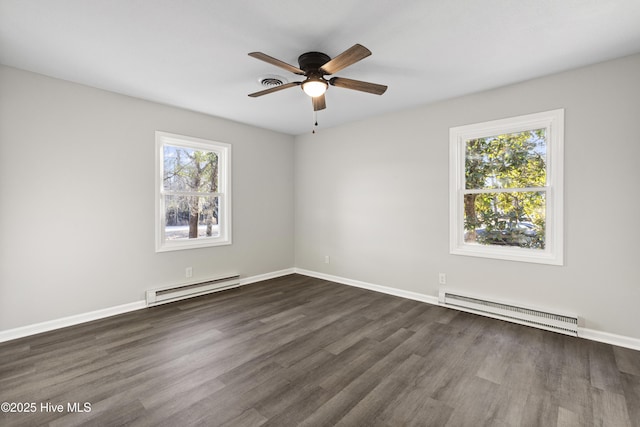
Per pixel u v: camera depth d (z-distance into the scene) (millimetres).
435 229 3621
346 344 2574
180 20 1984
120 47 2326
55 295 2895
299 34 2148
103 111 3164
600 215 2619
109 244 3227
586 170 2668
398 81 2969
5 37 2176
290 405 1794
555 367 2201
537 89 2893
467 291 3395
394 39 2217
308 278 4918
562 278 2807
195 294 3869
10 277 2664
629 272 2510
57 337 2695
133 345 2543
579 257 2719
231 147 4324
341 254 4613
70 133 2965
